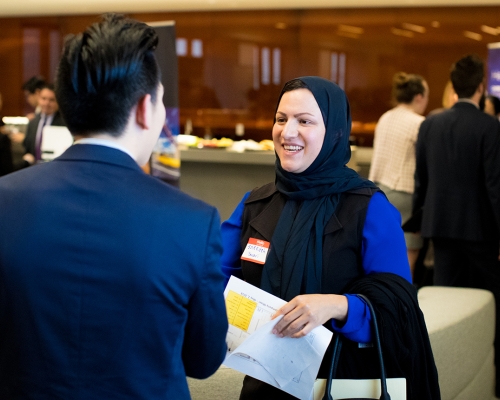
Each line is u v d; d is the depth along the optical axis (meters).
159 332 0.96
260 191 1.63
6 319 0.96
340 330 1.34
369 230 1.43
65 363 0.95
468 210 3.20
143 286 0.94
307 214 1.47
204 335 1.03
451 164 3.23
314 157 1.48
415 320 1.41
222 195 6.43
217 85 10.62
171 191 1.02
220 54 10.52
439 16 9.42
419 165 3.45
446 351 2.25
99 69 1.00
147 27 1.07
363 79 9.89
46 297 0.95
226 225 1.65
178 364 1.00
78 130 1.04
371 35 9.77
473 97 3.27
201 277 0.98
